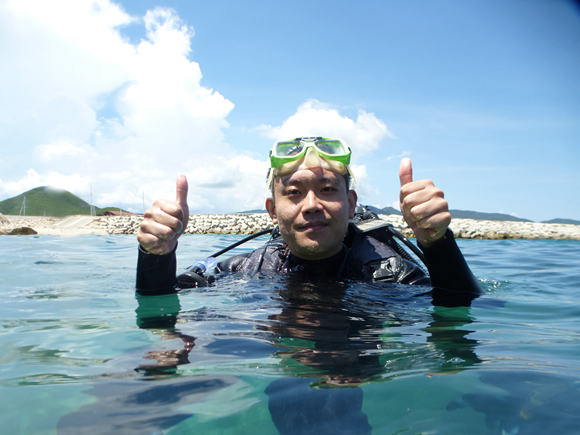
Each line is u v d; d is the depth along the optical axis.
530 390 0.32
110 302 0.70
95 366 0.39
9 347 0.45
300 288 0.74
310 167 0.75
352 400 0.31
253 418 0.29
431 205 0.59
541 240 4.54
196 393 0.33
